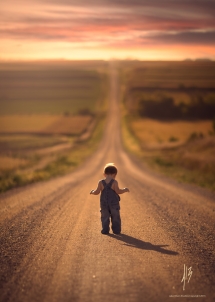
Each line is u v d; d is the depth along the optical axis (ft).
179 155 183.93
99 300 16.07
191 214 39.42
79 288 17.57
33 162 153.79
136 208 43.52
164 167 139.33
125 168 140.97
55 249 24.88
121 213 39.88
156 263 21.52
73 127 449.06
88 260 22.15
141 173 113.70
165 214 39.29
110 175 30.63
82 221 34.94
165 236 28.84
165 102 511.81
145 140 333.01
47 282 18.61
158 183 79.36
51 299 16.46
